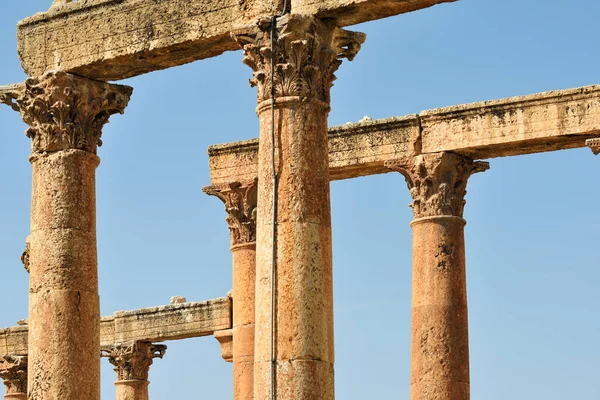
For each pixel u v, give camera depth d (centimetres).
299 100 3759
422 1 3747
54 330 4078
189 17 4034
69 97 4228
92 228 4225
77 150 4219
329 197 3794
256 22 3822
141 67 4238
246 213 5600
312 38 3788
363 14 3816
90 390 4100
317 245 3703
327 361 3669
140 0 4138
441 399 5056
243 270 5559
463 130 5184
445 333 5106
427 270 5181
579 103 4975
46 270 4131
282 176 3731
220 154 5697
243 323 5516
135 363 7338
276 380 3634
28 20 4338
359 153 5381
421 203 5241
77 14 4253
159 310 7150
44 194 4191
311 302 3666
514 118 5091
